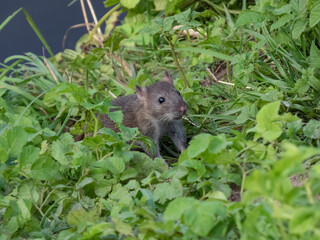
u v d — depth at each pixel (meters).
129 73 15.59
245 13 10.92
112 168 9.00
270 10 10.95
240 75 11.52
